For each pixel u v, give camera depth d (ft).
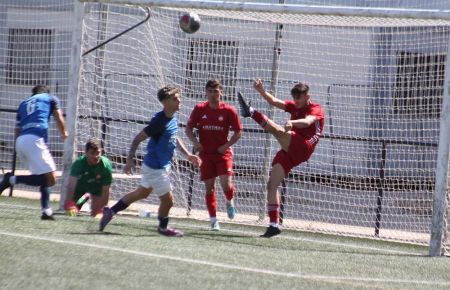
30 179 104.37
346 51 163.94
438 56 155.84
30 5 180.65
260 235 110.73
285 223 134.51
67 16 179.11
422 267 87.66
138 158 157.17
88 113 127.24
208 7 110.11
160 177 95.09
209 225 121.60
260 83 109.50
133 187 148.46
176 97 93.04
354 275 78.33
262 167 144.05
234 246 94.17
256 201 147.43
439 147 100.12
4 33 181.78
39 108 105.81
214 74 153.58
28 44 181.47
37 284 62.13
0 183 105.09
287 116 157.07
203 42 153.79
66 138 108.78
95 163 111.55
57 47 180.24
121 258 75.77
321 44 156.97
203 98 154.40
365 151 161.58
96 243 84.53
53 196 149.69
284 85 162.61
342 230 129.90
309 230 125.70
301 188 153.69
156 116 94.02
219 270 73.82
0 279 62.85
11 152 176.65
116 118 147.02
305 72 164.35
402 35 158.81
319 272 78.54
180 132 153.48
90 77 130.52
